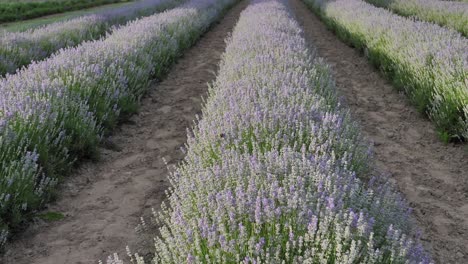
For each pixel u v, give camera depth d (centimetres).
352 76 958
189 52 1259
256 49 761
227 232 267
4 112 452
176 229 273
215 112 473
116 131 629
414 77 725
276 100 471
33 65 639
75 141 504
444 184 470
